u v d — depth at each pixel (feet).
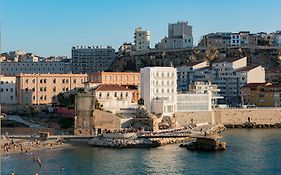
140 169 385.29
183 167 394.52
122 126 623.77
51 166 400.26
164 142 542.16
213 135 523.29
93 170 381.60
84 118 589.73
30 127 641.40
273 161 422.82
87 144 536.83
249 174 365.61
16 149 494.18
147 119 619.26
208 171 376.89
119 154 467.11
